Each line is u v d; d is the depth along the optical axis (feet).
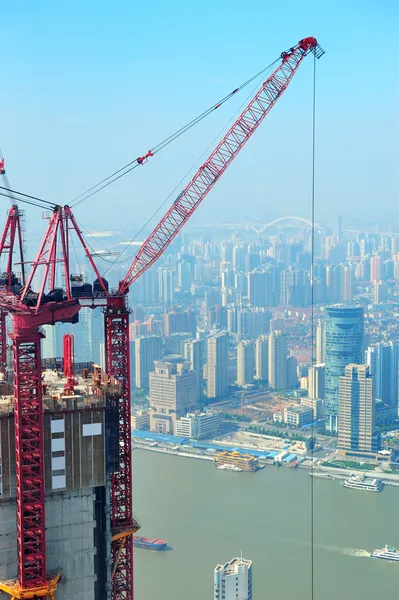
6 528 499.10
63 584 510.17
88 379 554.46
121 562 585.22
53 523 506.07
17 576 502.79
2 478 495.00
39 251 536.01
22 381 485.56
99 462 509.35
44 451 498.28
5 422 493.77
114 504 588.91
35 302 512.63
